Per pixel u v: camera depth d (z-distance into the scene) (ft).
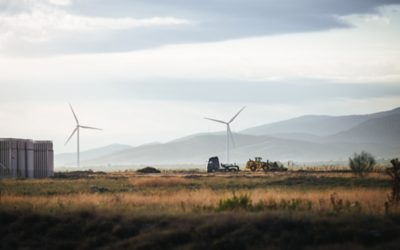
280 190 359.25
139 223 250.78
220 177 583.99
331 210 254.27
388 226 229.04
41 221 259.39
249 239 227.81
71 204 290.35
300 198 295.48
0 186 456.86
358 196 301.22
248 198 279.90
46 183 500.33
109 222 253.24
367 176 514.68
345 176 536.42
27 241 250.78
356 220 233.76
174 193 351.46
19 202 302.45
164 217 252.42
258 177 566.36
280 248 221.25
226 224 236.22
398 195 289.53
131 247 232.32
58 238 250.37
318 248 217.15
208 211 264.31
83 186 453.58
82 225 255.29
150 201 301.84
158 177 585.63
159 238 233.76
